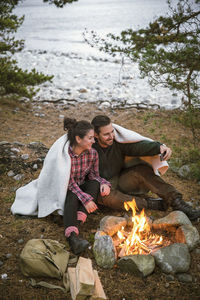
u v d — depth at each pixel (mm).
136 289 2686
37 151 5219
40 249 2873
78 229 3271
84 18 24766
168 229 3350
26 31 20484
